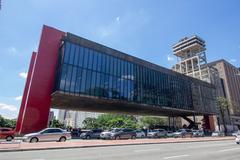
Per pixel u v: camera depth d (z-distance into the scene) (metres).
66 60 35.28
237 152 13.69
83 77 36.84
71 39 37.12
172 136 44.69
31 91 32.88
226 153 13.06
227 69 110.94
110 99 39.97
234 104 100.75
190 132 47.00
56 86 34.03
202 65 99.88
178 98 56.09
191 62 101.69
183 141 26.03
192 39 110.06
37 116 32.25
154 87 50.28
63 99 39.66
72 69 35.66
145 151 13.83
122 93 42.59
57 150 14.22
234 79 114.00
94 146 17.34
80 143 19.56
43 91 34.09
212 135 56.31
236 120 97.88
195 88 64.56
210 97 70.06
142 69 49.22
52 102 43.84
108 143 20.17
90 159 9.95
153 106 48.25
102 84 39.53
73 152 12.96
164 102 51.38
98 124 114.25
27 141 20.55
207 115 72.31
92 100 40.38
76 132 40.38
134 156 11.21
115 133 30.25
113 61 43.16
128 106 48.28
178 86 57.91
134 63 47.69
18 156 10.91
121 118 106.31
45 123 32.78
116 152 13.09
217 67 111.44
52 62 36.53
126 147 17.11
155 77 51.78
